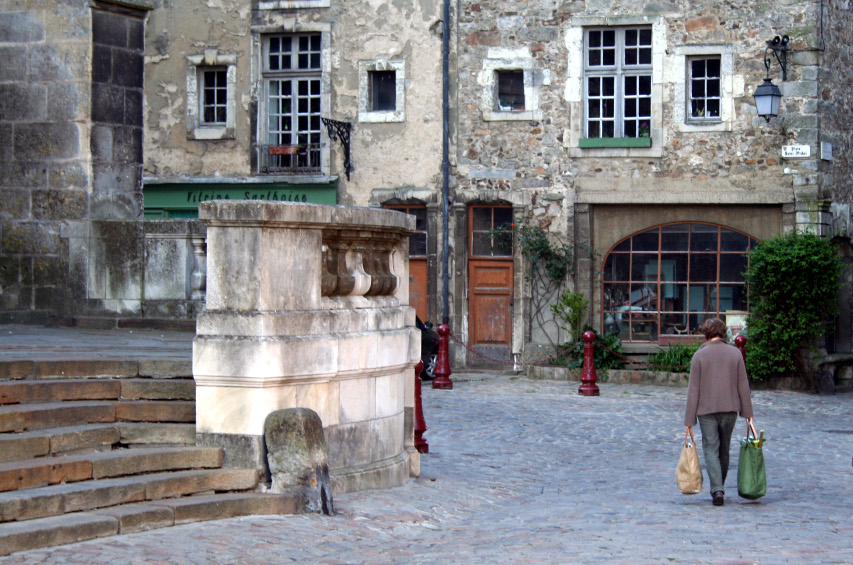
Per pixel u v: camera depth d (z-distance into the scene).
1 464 7.48
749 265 20.83
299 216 8.66
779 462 12.71
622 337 22.09
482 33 22.56
